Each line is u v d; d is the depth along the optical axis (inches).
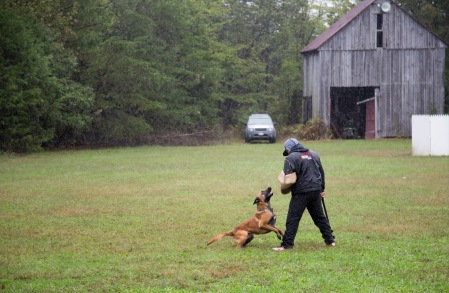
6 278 354.6
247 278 347.3
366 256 400.5
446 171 937.5
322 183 435.5
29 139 1374.3
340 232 491.8
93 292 323.9
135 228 518.3
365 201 658.2
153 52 1748.3
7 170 998.4
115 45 1600.6
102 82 1627.7
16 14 1387.8
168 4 1761.8
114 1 1701.5
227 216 577.0
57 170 997.2
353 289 321.4
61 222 547.5
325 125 1863.9
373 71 1863.9
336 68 1863.9
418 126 1233.4
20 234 492.4
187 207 631.2
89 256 412.5
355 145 1569.9
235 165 1067.9
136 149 1513.3
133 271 367.2
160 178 882.1
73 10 1504.7
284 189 424.5
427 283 333.4
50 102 1416.1
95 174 938.1
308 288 323.6
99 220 557.3
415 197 682.8
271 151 1406.3
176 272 362.9
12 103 1337.4
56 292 324.5
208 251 426.6
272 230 435.5
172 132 1769.2
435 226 513.3
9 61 1363.2
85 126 1534.2
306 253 414.0
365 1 2018.9
